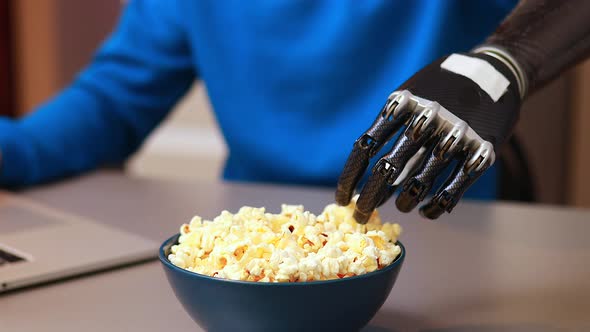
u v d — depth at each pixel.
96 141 1.60
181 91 1.83
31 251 0.94
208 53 1.64
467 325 0.81
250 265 0.71
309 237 0.75
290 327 0.72
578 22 0.89
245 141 1.63
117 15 3.29
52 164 1.43
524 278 0.91
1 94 3.55
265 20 1.57
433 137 0.78
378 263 0.73
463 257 0.97
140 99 1.73
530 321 0.81
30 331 0.80
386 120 0.78
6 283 0.86
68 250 0.95
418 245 1.01
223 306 0.71
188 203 1.20
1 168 1.30
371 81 1.51
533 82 0.87
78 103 1.61
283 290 0.70
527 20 0.89
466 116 0.78
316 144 1.56
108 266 0.92
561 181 2.58
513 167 1.45
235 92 1.63
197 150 3.21
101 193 1.28
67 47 3.46
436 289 0.88
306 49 1.54
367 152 0.78
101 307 0.84
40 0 3.45
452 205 0.77
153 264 0.94
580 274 0.92
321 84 1.54
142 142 1.78
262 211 0.79
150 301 0.85
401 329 0.80
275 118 1.59
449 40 1.46
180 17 1.70
